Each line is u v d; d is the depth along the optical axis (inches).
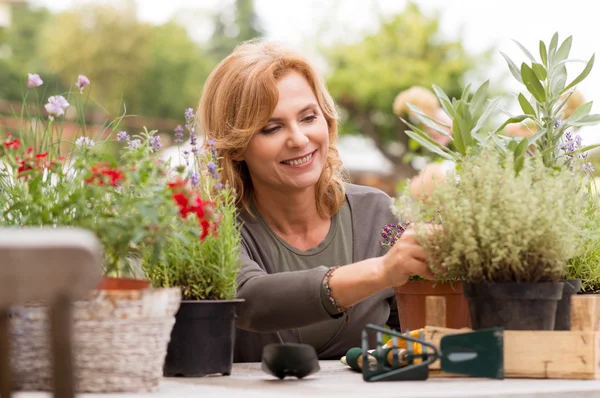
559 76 74.5
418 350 66.3
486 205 61.6
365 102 660.1
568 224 62.1
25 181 63.2
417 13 636.1
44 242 39.0
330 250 99.0
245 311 75.0
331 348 98.3
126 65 896.9
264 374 70.6
